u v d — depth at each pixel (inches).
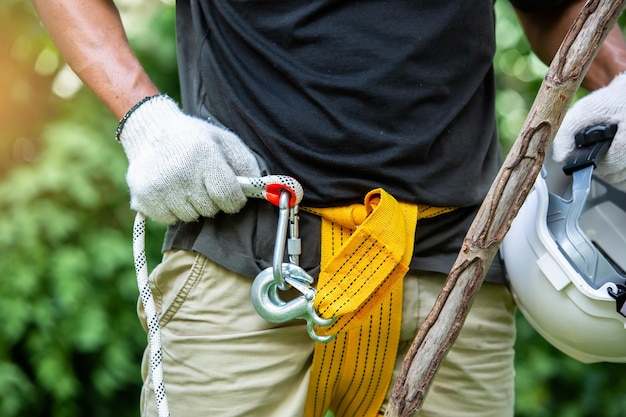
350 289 48.4
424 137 50.6
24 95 135.6
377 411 55.1
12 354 119.5
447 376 55.8
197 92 54.1
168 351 53.9
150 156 48.6
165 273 54.2
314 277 51.3
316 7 50.4
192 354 52.9
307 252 51.3
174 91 134.2
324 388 53.9
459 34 51.8
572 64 40.4
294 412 53.1
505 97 136.4
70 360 117.2
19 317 114.0
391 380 54.6
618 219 56.0
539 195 52.3
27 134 135.9
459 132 52.8
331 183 49.9
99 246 119.7
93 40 53.5
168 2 137.0
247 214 51.3
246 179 48.6
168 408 51.2
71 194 119.0
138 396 126.3
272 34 51.0
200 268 52.5
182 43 55.9
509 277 54.9
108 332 119.7
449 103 51.9
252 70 51.6
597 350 52.3
